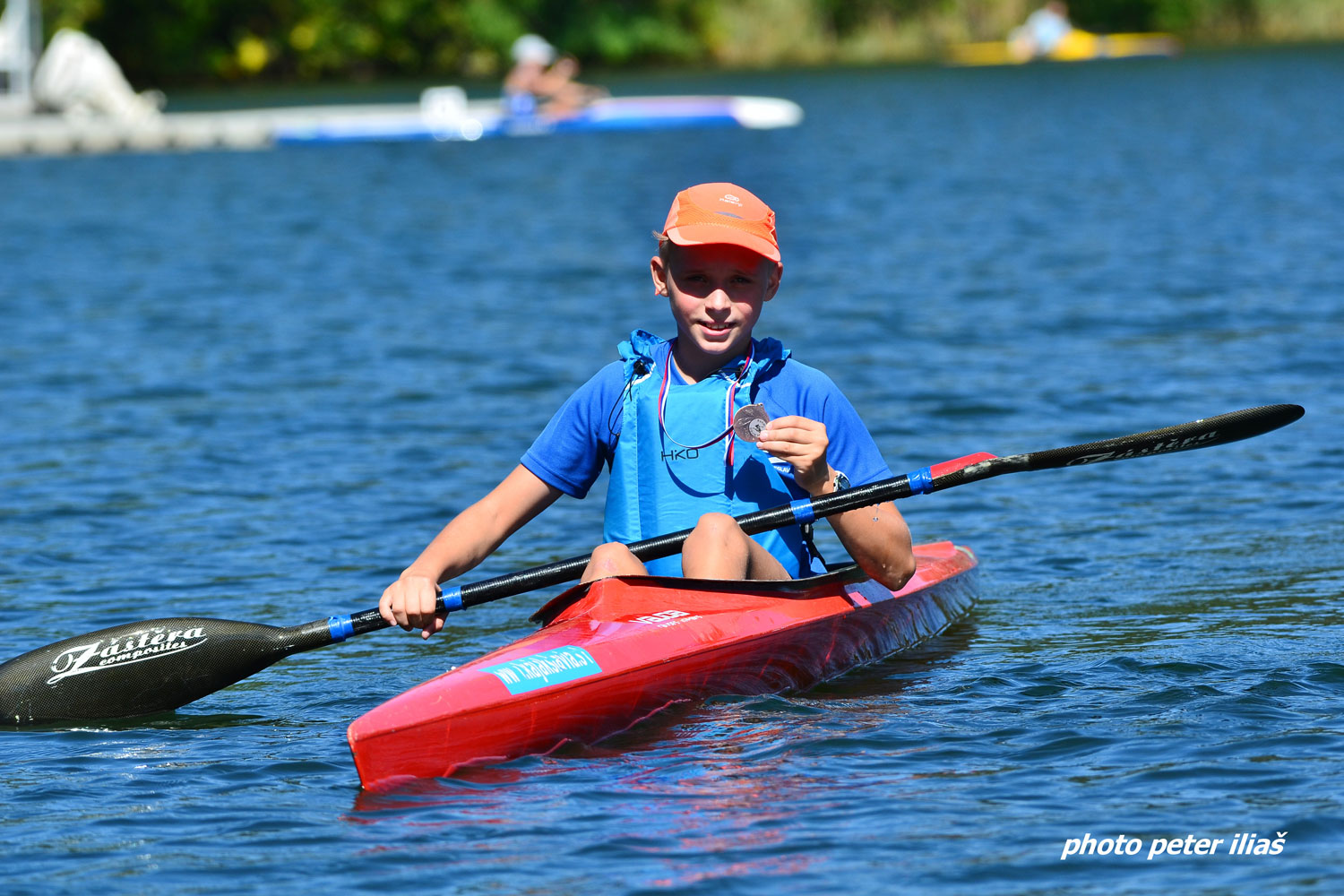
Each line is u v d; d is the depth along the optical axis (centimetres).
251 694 1802
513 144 11312
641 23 18775
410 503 2673
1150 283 4878
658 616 1664
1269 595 2052
